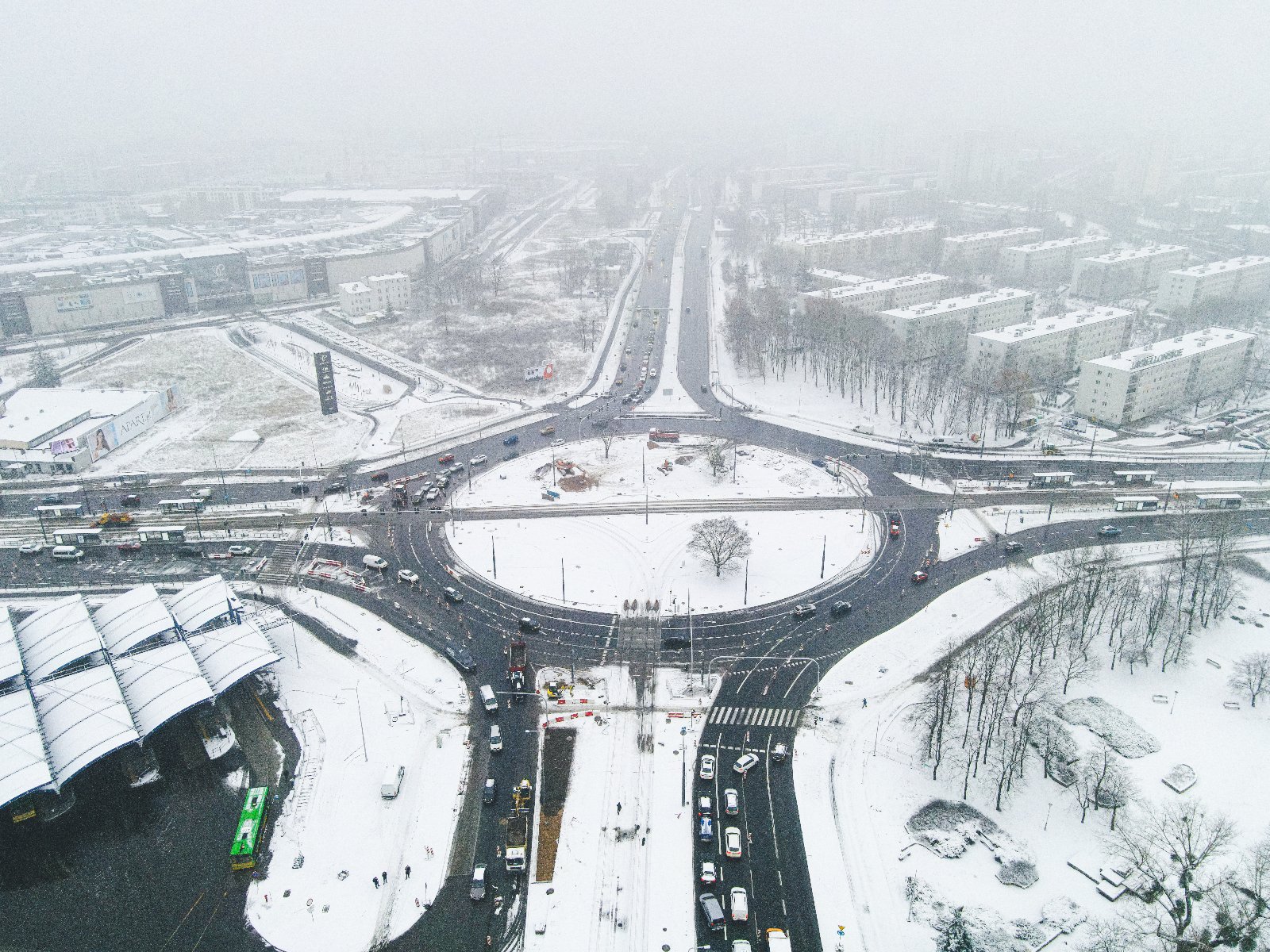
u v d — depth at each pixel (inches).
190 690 6619.1
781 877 5457.7
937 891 5359.3
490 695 6968.5
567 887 5388.8
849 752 6505.9
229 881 5472.4
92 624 7308.1
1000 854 5605.3
